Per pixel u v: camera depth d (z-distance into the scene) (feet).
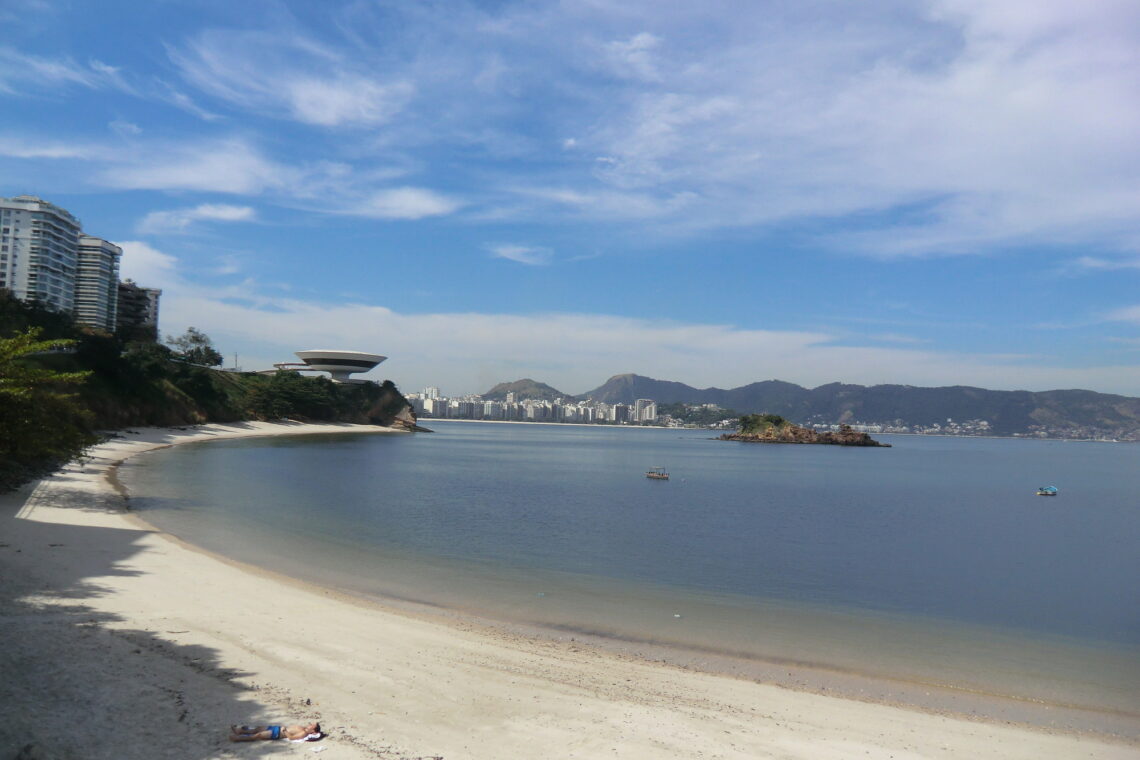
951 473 355.77
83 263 553.64
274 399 527.40
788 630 60.64
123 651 39.91
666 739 33.86
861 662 52.11
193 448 272.72
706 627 60.29
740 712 39.19
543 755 30.91
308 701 35.32
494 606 63.98
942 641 59.21
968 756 35.06
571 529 119.75
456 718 34.73
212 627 47.19
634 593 72.95
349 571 75.66
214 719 31.76
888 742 36.19
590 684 42.16
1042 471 400.06
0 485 106.42
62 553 66.59
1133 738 38.96
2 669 34.88
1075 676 50.44
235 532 95.04
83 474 142.51
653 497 187.11
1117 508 196.24
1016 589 83.82
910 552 110.01
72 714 30.50
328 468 228.02
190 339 536.83
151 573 62.18
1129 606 75.61
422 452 369.71
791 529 132.57
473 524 119.85
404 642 48.29
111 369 306.55
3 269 499.51
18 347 89.66
